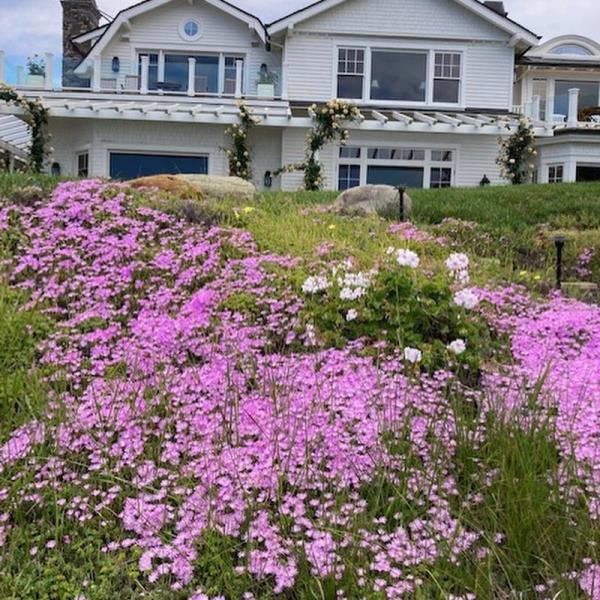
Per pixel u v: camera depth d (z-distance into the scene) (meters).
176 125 14.67
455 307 3.65
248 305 4.02
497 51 16.28
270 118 14.05
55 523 2.22
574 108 15.60
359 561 1.98
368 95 16.11
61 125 14.93
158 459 2.57
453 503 2.28
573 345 3.84
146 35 16.73
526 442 2.47
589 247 6.18
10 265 4.48
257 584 1.95
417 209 8.01
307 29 16.00
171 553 2.03
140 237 5.04
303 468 2.41
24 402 2.92
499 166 15.27
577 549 2.00
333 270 4.18
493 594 1.88
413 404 2.89
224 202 6.79
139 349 3.50
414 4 16.08
